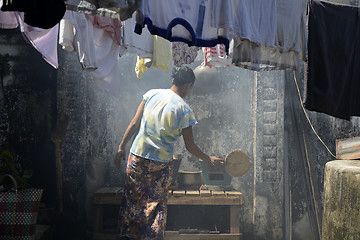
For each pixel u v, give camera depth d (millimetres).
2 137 4391
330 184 2879
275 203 4371
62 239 4012
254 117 4527
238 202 4023
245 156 3744
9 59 4438
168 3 2248
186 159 4641
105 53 2766
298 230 4492
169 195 4000
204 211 4516
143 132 3098
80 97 4457
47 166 4473
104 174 4590
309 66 3062
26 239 2713
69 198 4387
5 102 4430
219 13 2408
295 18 2953
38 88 4500
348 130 4480
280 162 4387
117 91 2922
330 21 3096
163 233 3006
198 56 4723
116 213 4457
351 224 2641
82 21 2432
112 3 1867
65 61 4410
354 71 3195
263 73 4441
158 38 3078
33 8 1676
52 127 4492
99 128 4617
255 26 2689
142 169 3047
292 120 4496
